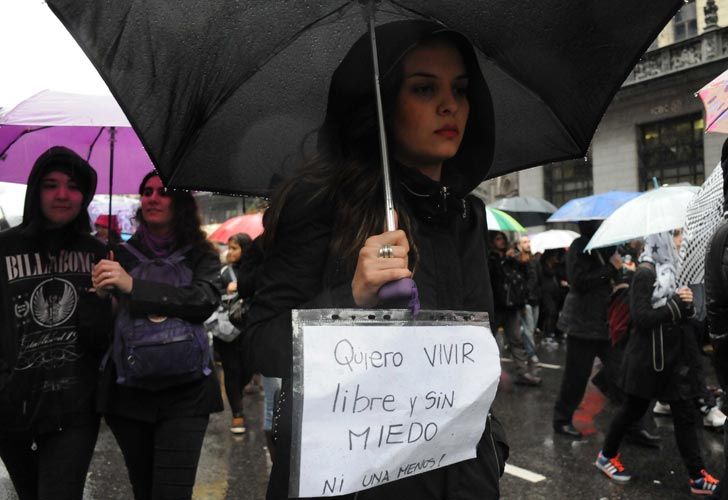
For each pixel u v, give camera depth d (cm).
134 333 230
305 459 99
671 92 1705
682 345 372
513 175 2161
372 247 107
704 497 370
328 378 101
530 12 132
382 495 119
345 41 143
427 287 125
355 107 131
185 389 241
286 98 146
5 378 221
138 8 109
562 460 439
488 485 132
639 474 409
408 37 123
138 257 252
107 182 322
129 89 113
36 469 247
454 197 135
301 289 124
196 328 243
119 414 234
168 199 253
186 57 119
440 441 112
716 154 1623
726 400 209
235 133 144
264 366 124
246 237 588
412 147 130
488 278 144
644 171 1803
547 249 1059
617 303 484
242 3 119
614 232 423
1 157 285
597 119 143
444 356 112
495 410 585
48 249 233
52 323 229
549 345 1012
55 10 101
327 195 126
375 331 105
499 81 154
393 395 106
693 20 1642
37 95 228
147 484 249
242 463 445
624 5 125
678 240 433
